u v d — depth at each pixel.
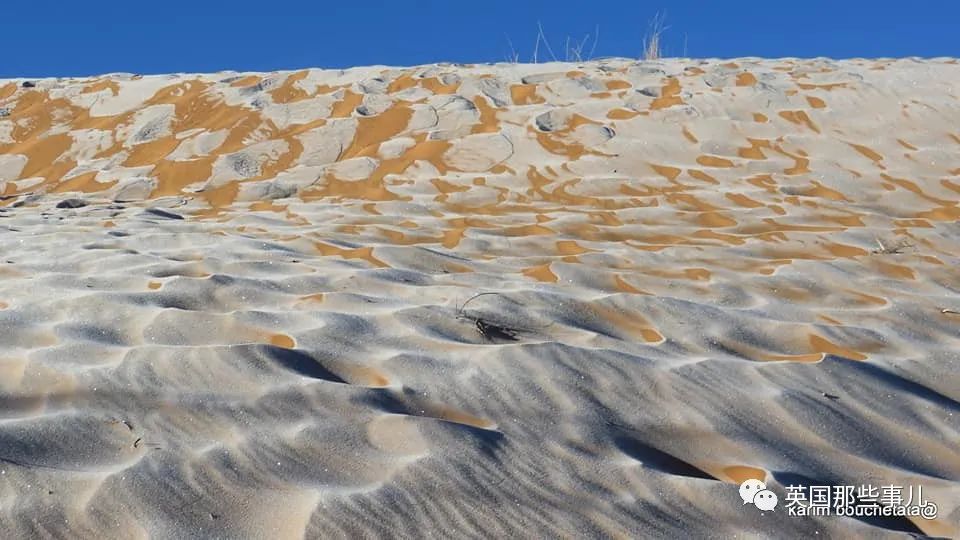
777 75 9.34
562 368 2.84
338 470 2.20
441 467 2.23
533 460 2.31
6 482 2.07
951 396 2.94
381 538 1.95
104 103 9.60
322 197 6.90
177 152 8.20
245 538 1.93
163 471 2.16
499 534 2.00
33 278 3.76
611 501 2.15
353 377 2.76
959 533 2.12
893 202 6.39
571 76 9.49
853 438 2.58
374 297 3.61
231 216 6.11
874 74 9.27
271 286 3.71
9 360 2.77
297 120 8.73
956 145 7.54
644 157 7.49
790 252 4.97
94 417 2.42
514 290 3.77
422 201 6.58
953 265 4.67
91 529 1.94
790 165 7.24
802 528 2.08
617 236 5.41
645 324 3.46
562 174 7.16
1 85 10.32
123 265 4.04
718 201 6.39
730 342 3.30
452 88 9.25
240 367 2.73
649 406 2.67
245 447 2.29
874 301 3.94
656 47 11.07
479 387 2.71
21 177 8.13
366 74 9.89
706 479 2.26
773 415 2.66
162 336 3.03
